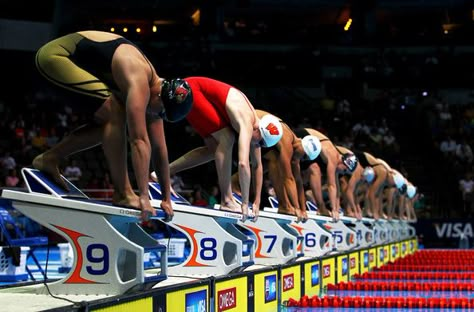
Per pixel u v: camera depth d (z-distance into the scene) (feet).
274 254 67.97
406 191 147.54
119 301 34.22
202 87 58.85
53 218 38.29
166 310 39.42
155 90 39.47
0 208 72.90
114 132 38.42
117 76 38.01
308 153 76.07
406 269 125.18
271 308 61.72
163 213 40.50
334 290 87.40
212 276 47.78
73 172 141.08
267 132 60.03
